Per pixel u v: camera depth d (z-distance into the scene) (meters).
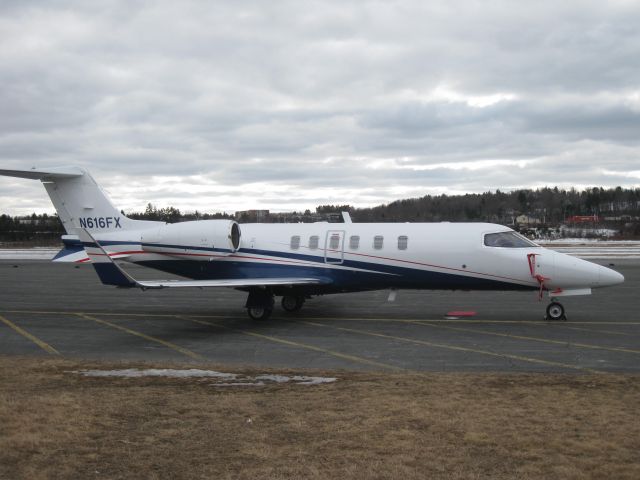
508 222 124.56
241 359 14.45
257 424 8.94
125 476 7.09
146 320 20.56
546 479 6.94
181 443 8.16
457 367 13.33
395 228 20.77
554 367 13.20
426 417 9.19
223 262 21.59
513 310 22.06
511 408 9.64
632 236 91.62
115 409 9.75
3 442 8.20
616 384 11.31
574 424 8.80
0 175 22.28
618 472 7.10
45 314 22.02
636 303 23.50
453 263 19.88
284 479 6.96
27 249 69.56
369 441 8.17
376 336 17.22
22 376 12.51
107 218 22.84
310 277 20.86
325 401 10.16
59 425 8.93
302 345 16.05
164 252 21.91
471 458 7.55
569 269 19.08
